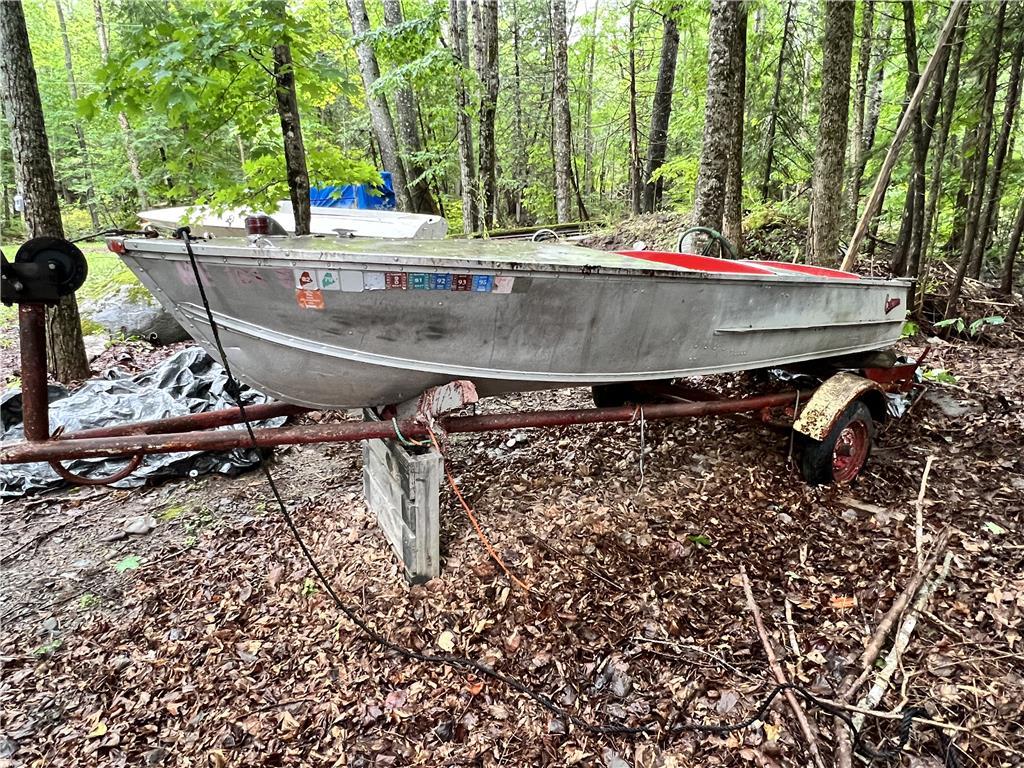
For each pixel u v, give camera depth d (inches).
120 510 133.4
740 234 237.8
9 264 68.9
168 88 126.2
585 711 80.1
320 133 412.2
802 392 135.7
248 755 75.2
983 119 234.1
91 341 253.9
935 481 131.6
